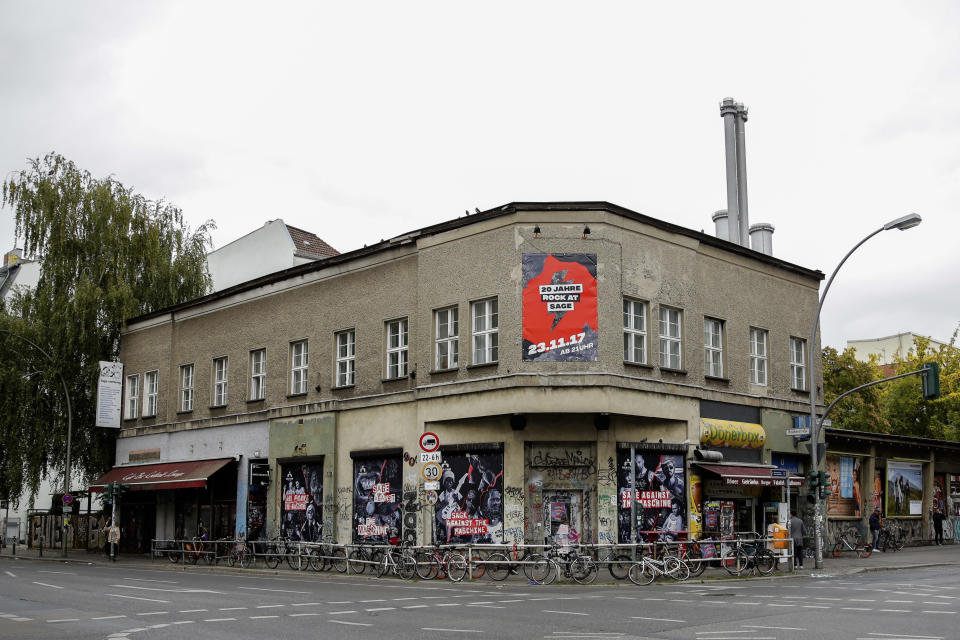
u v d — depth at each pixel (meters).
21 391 38.66
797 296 32.66
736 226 35.97
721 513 28.08
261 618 14.83
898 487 38.22
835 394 50.50
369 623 14.06
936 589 19.83
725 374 28.94
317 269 32.03
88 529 43.94
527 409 24.34
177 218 43.72
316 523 30.53
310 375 31.73
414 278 28.41
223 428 35.19
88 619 14.90
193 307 37.88
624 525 25.14
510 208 25.36
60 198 40.88
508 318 25.16
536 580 22.12
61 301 39.38
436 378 26.94
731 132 36.88
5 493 40.09
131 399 41.03
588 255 24.97
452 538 26.05
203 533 33.41
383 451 28.33
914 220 24.27
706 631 12.87
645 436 25.98
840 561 29.84
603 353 24.59
